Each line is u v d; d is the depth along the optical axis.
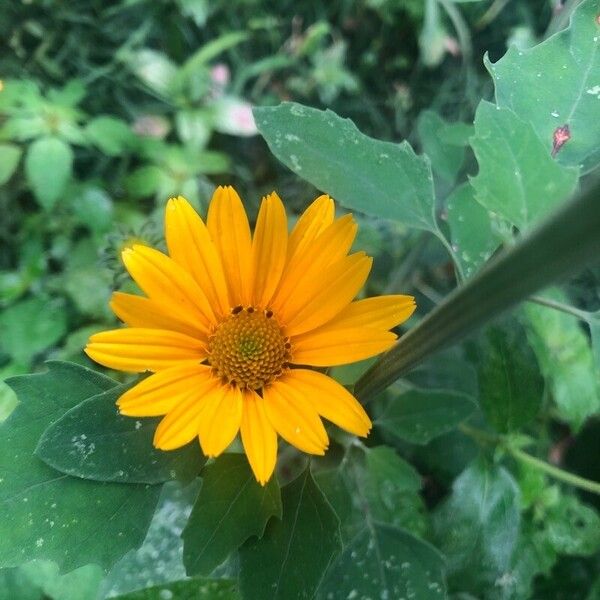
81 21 0.24
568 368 0.16
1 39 0.24
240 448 0.13
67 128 0.22
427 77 0.26
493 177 0.09
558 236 0.06
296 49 0.26
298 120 0.11
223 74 0.25
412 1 0.25
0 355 0.20
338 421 0.09
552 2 0.17
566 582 0.18
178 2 0.24
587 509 0.15
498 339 0.14
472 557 0.14
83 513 0.10
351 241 0.10
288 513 0.10
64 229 0.22
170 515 0.13
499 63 0.11
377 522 0.13
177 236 0.10
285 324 0.10
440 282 0.21
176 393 0.10
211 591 0.12
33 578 0.15
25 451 0.10
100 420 0.10
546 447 0.18
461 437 0.17
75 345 0.19
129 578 0.12
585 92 0.11
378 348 0.10
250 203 0.24
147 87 0.24
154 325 0.10
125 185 0.23
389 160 0.11
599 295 0.20
